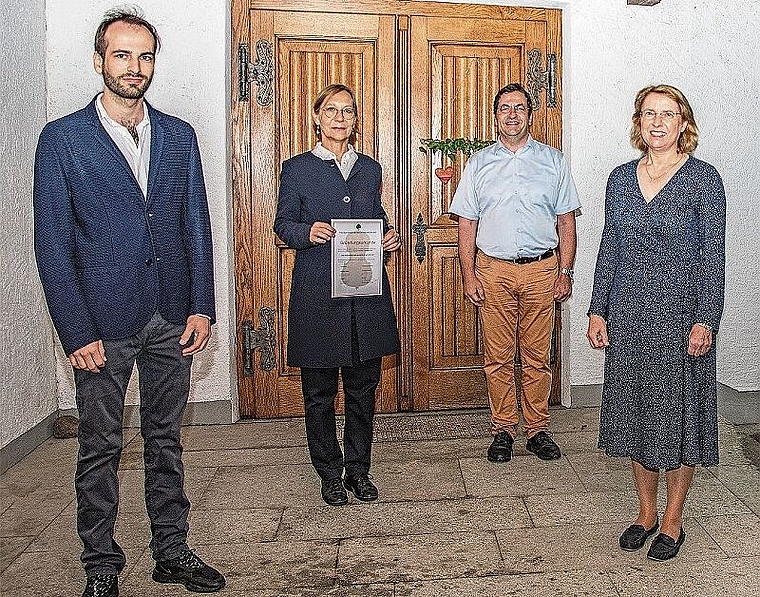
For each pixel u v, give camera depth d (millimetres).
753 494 3254
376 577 2564
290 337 3141
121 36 2182
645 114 2617
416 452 3854
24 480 3498
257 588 2498
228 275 4266
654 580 2521
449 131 4539
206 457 3789
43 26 4078
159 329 2416
